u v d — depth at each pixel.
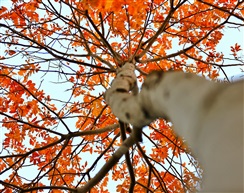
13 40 5.54
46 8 4.79
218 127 0.95
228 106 0.98
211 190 0.89
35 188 3.71
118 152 3.31
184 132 1.15
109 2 3.46
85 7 3.54
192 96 1.17
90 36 6.11
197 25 6.13
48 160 5.97
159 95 1.43
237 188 0.82
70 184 5.84
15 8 5.48
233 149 0.87
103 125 6.23
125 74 2.76
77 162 6.00
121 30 5.63
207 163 0.95
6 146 5.64
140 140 2.88
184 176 5.06
